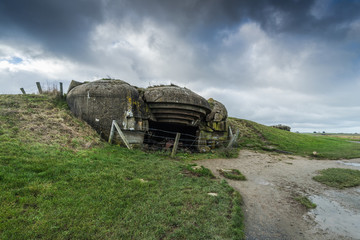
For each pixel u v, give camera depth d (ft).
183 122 37.70
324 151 54.60
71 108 36.68
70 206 12.13
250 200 17.51
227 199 16.11
